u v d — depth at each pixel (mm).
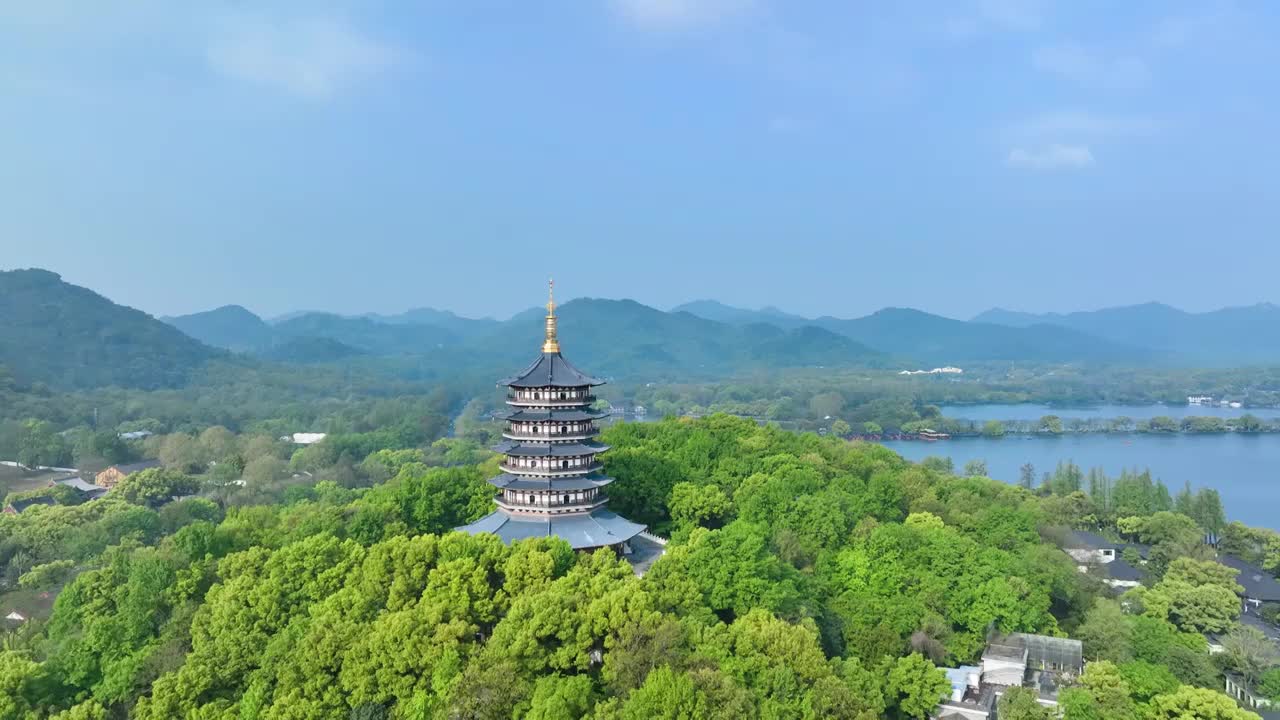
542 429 141875
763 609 111500
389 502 153500
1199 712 111250
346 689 99062
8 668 106125
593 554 123938
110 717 105375
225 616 111375
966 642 127938
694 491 160500
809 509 154000
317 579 118812
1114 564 188375
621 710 89125
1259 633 145750
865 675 108438
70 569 179125
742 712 90812
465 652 101062
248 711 98500
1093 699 113938
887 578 136250
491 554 115750
